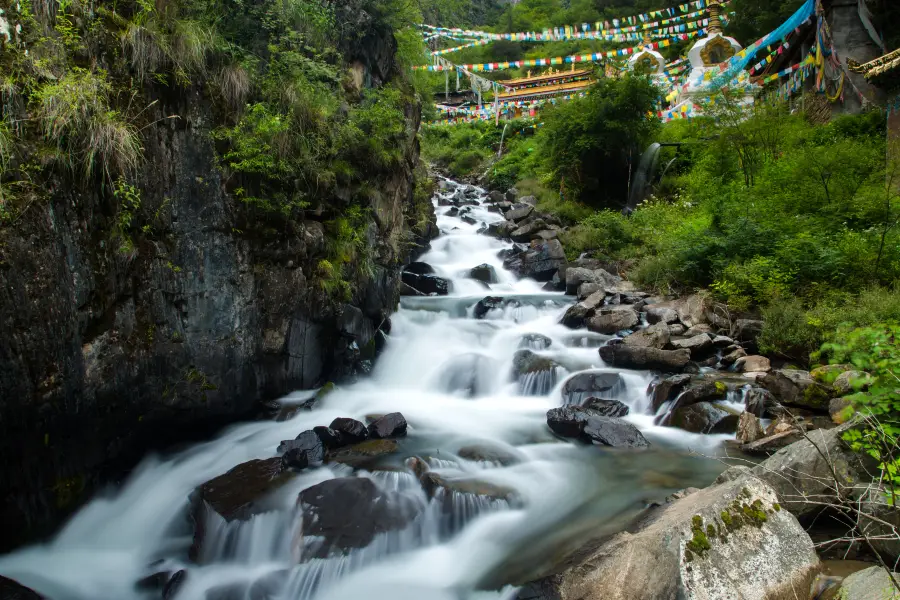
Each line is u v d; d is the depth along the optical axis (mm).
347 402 8406
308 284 7789
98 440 5973
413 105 12844
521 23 52594
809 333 9070
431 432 7578
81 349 5398
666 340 9953
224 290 6781
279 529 5422
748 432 7324
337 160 8539
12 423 4859
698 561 3877
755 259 11305
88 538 5785
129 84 5750
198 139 6383
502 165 28391
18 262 4664
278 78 7473
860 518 4410
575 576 4320
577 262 15773
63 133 5062
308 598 4840
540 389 9211
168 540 5824
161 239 6180
